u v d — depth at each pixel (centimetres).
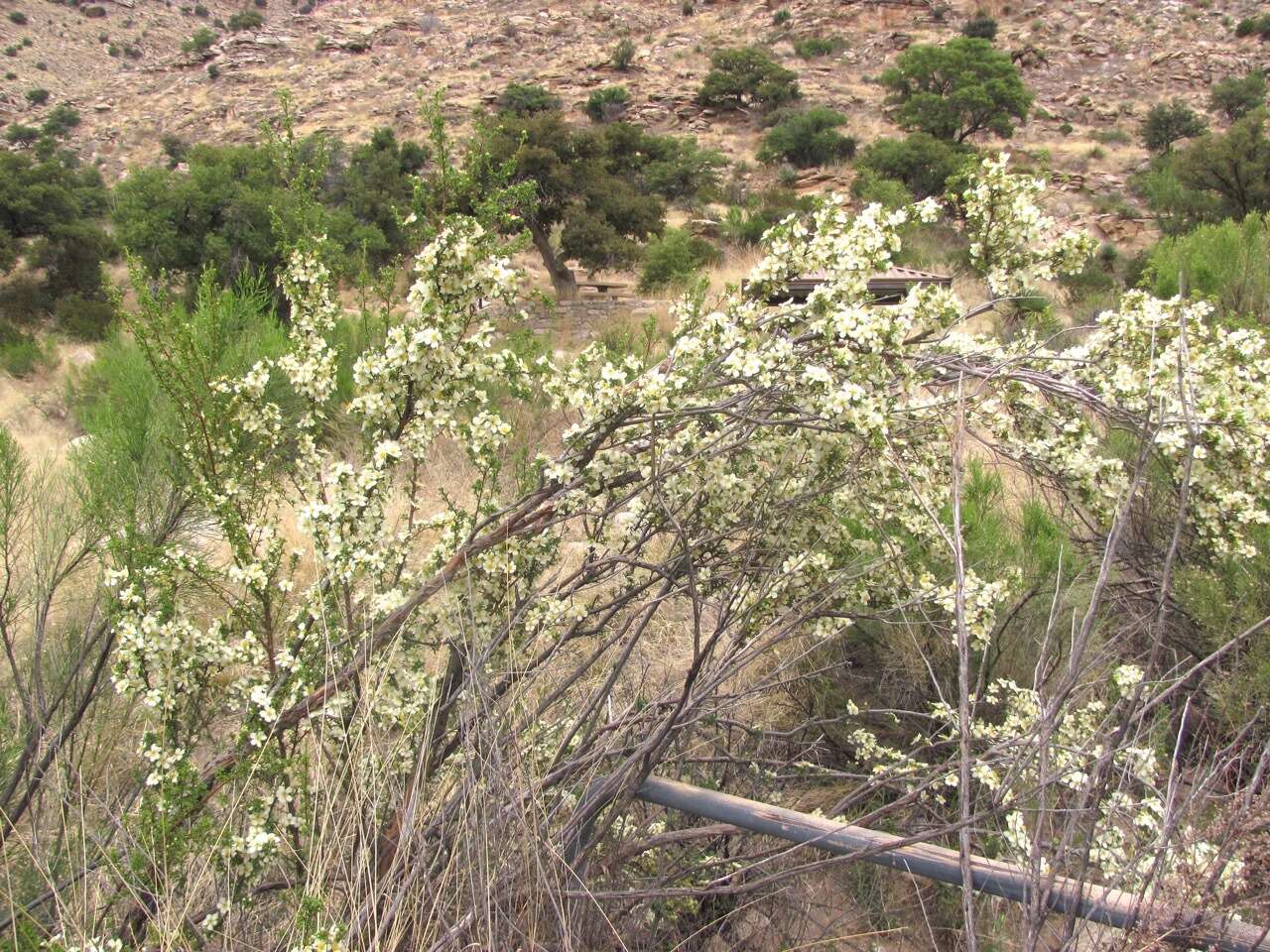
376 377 271
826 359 270
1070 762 256
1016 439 323
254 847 238
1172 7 6156
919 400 303
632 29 7125
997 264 312
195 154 2100
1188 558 386
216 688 307
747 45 6488
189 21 10138
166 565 281
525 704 271
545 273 2997
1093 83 5619
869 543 317
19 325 2378
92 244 2617
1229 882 215
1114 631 389
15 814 314
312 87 6819
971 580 305
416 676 280
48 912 273
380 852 252
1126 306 311
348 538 271
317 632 274
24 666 382
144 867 235
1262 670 310
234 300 685
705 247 2581
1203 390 292
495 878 223
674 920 279
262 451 302
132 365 540
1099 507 315
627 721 265
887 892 306
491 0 7906
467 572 257
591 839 258
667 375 269
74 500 432
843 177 4138
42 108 7394
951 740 294
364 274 346
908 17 6575
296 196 317
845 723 366
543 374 283
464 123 5397
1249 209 2645
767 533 295
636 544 299
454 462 576
